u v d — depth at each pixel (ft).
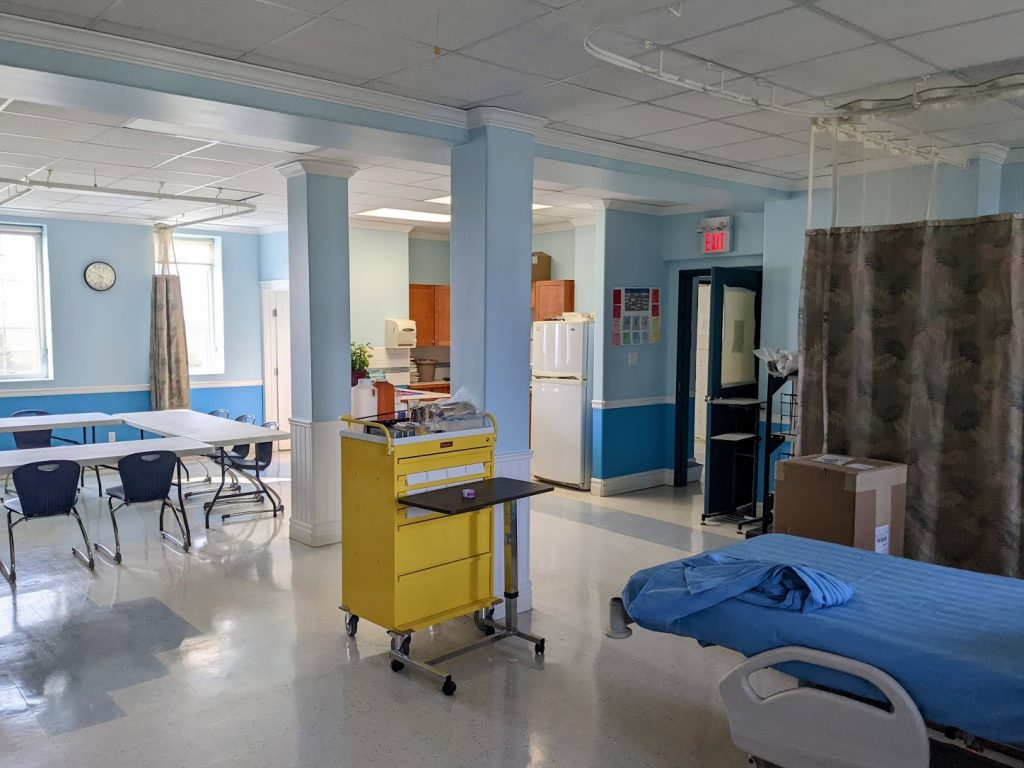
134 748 9.87
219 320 31.17
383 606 12.30
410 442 12.05
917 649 7.17
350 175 18.35
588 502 23.70
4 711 10.78
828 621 7.82
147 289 29.14
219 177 19.80
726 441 20.93
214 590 15.61
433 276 31.35
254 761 9.61
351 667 12.23
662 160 16.81
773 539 10.75
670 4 8.93
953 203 12.46
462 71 11.43
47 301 27.09
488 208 13.57
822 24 9.51
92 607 14.69
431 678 11.88
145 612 14.43
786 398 21.08
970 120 12.03
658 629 8.90
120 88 10.47
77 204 24.72
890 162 12.45
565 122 14.25
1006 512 11.30
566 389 25.16
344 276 18.53
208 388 30.86
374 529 12.34
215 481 26.09
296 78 11.60
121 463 16.69
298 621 14.05
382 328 28.63
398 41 10.21
